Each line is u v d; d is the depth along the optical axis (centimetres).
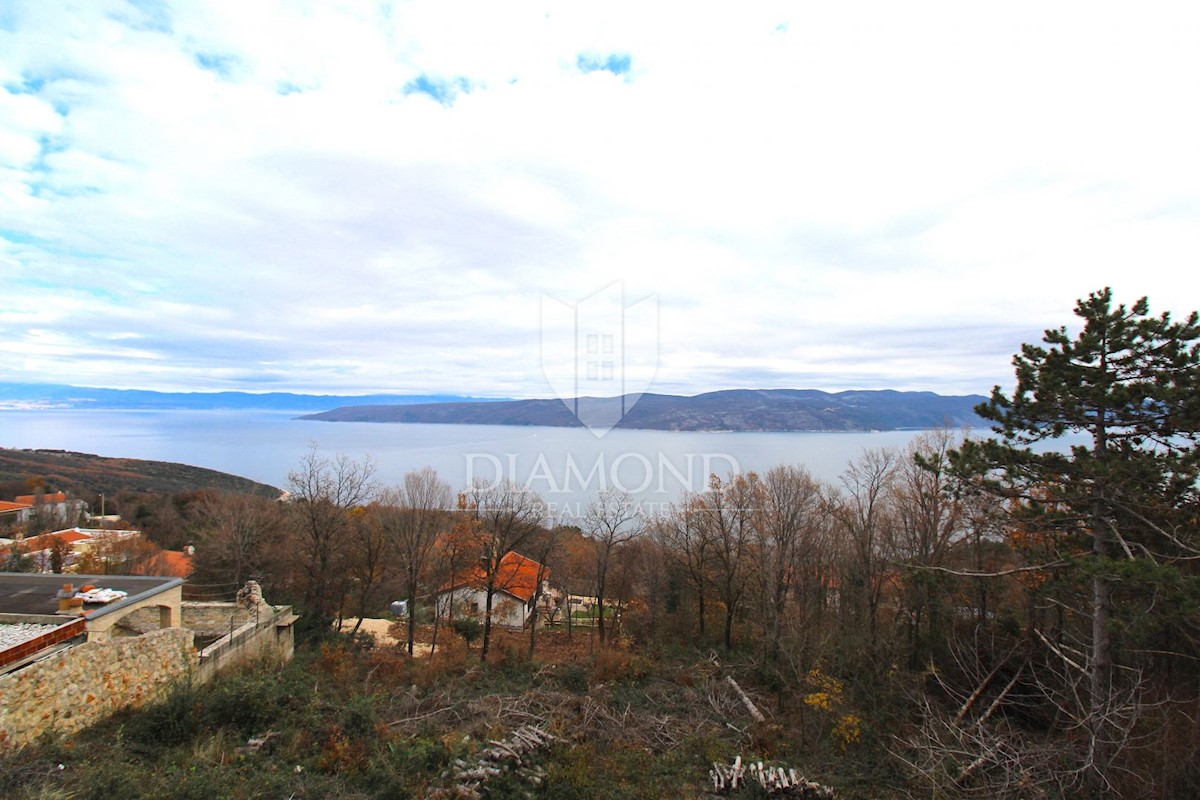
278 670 1827
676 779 1416
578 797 1257
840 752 1662
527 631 3391
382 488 3488
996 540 2330
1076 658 1786
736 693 2044
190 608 2119
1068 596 1688
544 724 1609
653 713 1820
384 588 3553
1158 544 1431
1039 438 1501
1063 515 1429
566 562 3478
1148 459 1298
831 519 2927
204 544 3216
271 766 1146
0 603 1481
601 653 2347
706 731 1722
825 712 1766
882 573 2453
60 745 1102
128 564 3200
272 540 3406
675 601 3334
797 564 2856
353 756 1241
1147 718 1436
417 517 2856
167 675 1520
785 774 1445
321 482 2959
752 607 2966
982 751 1539
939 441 2500
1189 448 1269
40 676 1153
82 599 1429
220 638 1862
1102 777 1338
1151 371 1323
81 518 4906
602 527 3042
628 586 3447
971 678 1955
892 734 1678
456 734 1463
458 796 1145
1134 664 1683
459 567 3139
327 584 3062
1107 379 1352
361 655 2394
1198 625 1348
